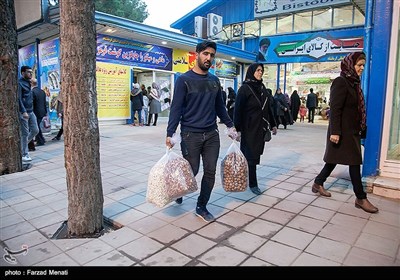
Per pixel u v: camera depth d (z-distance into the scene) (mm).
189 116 2947
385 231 2746
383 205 3354
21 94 5891
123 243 2582
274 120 3918
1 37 4684
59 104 8125
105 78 11227
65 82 2600
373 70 3723
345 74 3211
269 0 16031
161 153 6480
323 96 15625
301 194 3779
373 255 2344
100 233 2814
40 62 11883
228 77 16953
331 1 14250
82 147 2666
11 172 4863
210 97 2941
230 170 3182
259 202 3516
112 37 11242
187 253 2404
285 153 6461
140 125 11680
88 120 2674
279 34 16094
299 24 15672
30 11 9672
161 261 2299
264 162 5594
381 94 3701
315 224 2910
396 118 3859
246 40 17344
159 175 2801
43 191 3977
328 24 14820
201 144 2982
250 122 3672
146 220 3047
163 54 13258
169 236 2697
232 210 3283
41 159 5844
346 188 3986
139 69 12766
